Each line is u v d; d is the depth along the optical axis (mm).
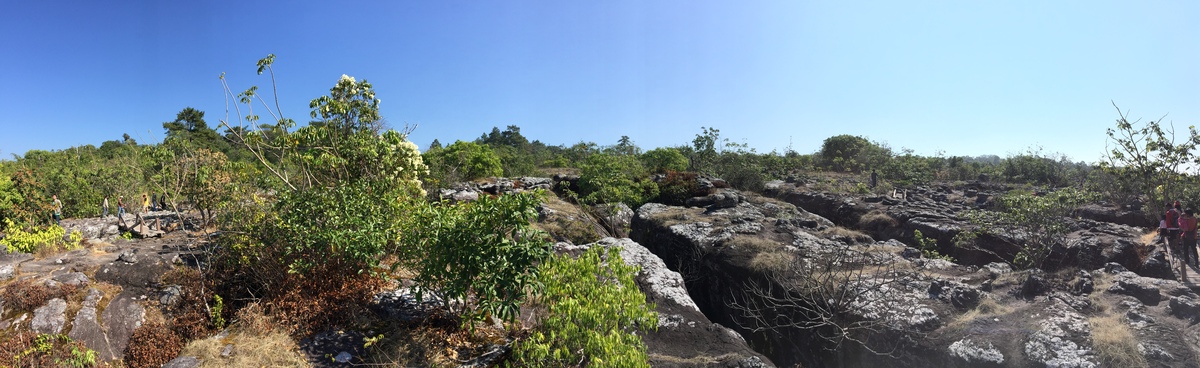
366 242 6133
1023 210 10406
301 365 5141
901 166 30359
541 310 6340
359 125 8758
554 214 16781
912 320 7348
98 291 6402
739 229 12648
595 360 4418
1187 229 9508
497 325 6035
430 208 6207
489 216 5203
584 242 15469
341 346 5531
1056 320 6875
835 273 8867
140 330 5953
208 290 6801
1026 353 6270
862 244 12133
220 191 8320
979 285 8523
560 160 38688
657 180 22609
